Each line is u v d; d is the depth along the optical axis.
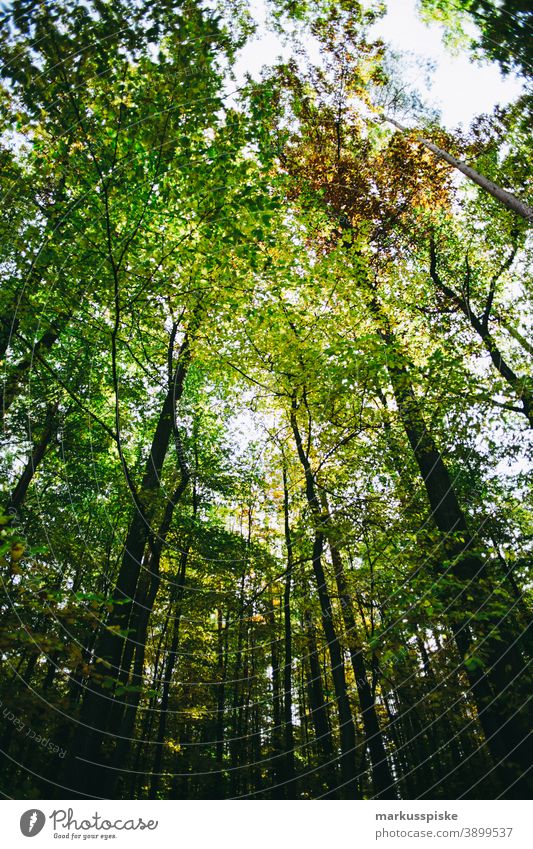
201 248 7.80
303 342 10.36
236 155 7.85
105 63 6.48
